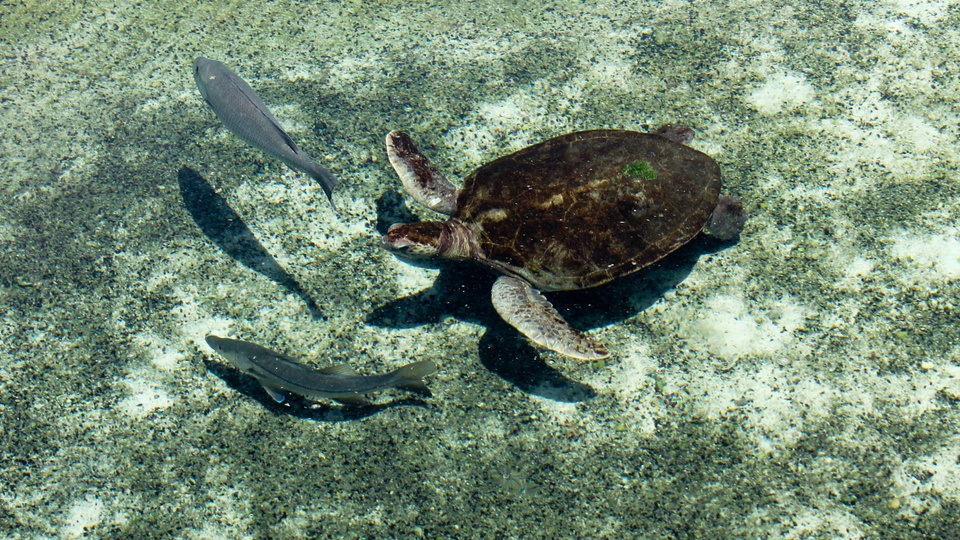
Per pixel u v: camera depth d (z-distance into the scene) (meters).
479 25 5.97
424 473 4.88
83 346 5.10
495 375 5.05
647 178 5.04
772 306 5.16
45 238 5.34
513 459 4.89
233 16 6.00
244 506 4.82
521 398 5.00
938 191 5.40
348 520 4.80
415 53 5.87
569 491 4.84
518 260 4.98
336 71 5.81
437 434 4.94
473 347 5.11
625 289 5.21
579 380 5.04
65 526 4.79
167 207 5.41
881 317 5.13
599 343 4.91
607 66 5.80
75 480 4.86
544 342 4.87
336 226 5.37
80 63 5.84
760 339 5.10
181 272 5.25
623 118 5.63
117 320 5.15
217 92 4.77
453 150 5.55
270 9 6.03
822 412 4.96
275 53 5.87
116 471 4.88
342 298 5.20
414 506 4.82
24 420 4.96
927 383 5.00
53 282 5.24
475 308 5.18
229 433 4.94
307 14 6.02
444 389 5.02
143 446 4.92
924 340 5.09
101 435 4.94
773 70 5.77
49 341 5.11
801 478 4.85
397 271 5.27
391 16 6.01
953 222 5.32
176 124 5.65
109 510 4.82
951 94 5.67
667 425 4.95
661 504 4.82
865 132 5.57
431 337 5.12
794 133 5.57
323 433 4.94
